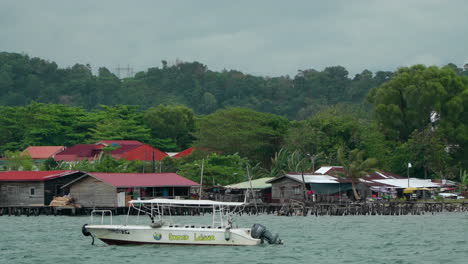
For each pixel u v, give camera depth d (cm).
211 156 15325
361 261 6241
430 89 16050
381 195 13388
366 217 11212
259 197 13375
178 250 6625
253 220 10456
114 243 6912
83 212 11481
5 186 12250
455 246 7238
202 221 9512
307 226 9356
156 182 11969
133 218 10600
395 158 15512
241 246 6888
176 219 10019
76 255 6481
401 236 8112
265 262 6109
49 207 11600
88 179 11700
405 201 12500
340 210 11662
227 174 14400
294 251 6725
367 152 15900
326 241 7569
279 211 11625
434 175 15462
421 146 15138
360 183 13312
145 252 6538
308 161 15988
